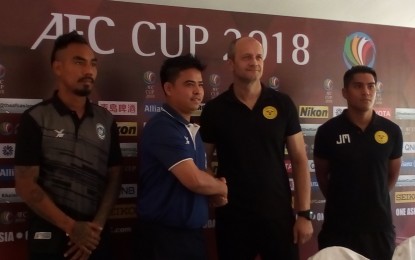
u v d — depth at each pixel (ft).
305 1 10.00
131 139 8.45
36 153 6.53
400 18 10.61
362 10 10.38
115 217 8.36
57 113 6.75
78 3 8.12
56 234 6.58
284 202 7.54
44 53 7.94
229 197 7.49
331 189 8.58
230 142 7.44
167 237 6.68
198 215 6.77
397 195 10.14
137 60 8.46
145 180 6.90
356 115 8.56
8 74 7.74
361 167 8.32
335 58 9.73
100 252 6.98
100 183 7.03
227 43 9.00
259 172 7.39
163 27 8.61
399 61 10.21
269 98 7.64
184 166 6.48
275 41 9.32
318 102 9.63
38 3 7.89
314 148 8.94
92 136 6.94
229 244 7.54
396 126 8.77
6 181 7.75
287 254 7.50
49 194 6.63
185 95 6.84
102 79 8.24
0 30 7.68
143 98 8.50
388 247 8.43
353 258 5.12
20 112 7.82
